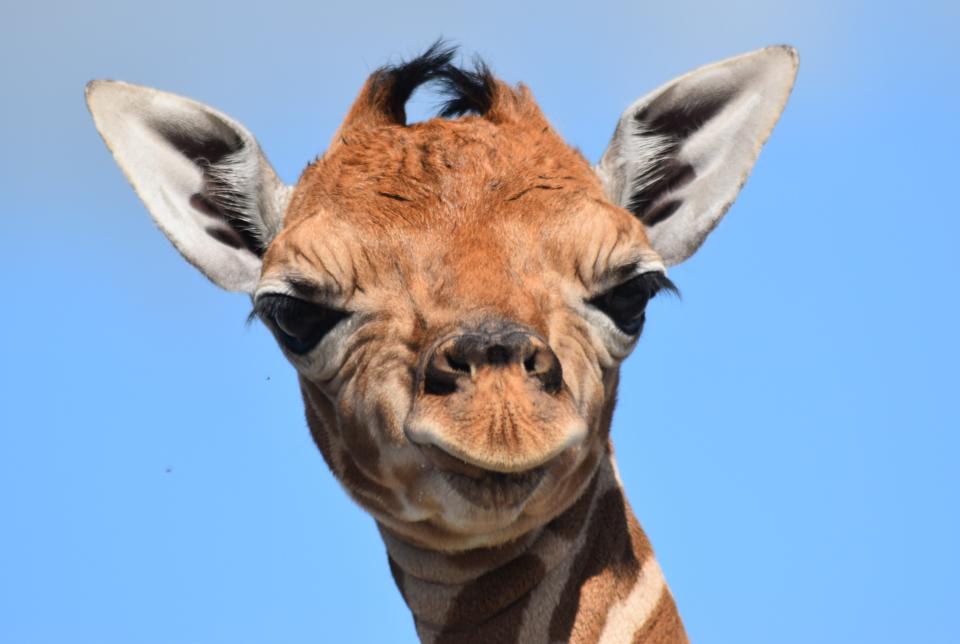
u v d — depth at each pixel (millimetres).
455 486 16453
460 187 18219
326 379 18453
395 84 20578
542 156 18891
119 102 20797
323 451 19500
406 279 17609
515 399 15367
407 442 17156
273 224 21109
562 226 17953
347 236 17953
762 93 20875
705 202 21203
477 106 20625
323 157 20078
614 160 21281
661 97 21219
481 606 18906
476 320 16531
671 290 18969
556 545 18984
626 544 19609
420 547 19109
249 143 21062
